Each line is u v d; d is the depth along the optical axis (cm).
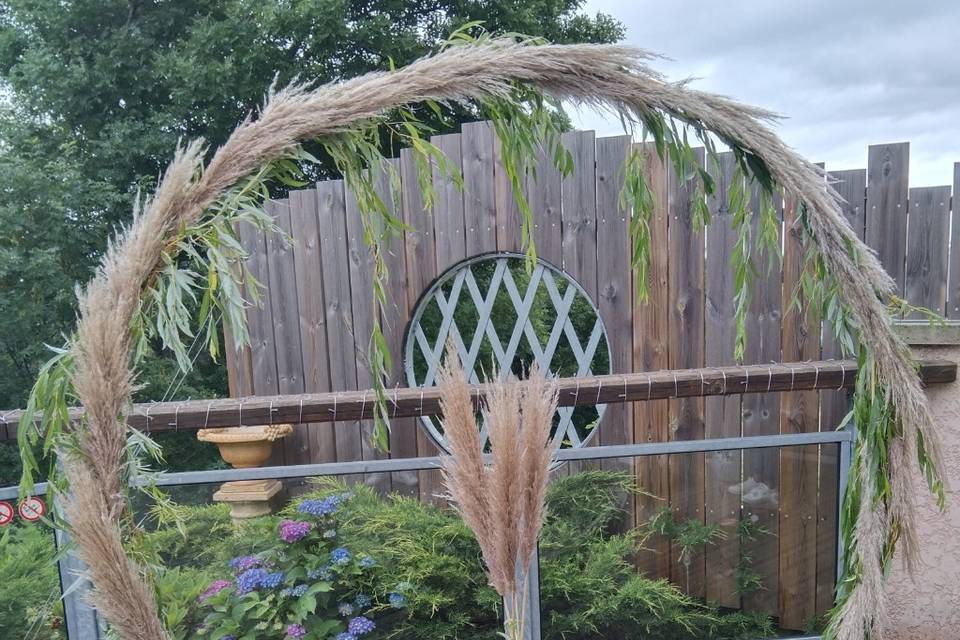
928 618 231
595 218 283
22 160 509
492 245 297
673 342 276
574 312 600
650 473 216
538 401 114
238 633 192
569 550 211
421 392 195
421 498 211
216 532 195
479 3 664
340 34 582
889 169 237
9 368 506
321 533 203
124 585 99
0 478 485
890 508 146
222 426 188
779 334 260
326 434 315
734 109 127
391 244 308
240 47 578
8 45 597
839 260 133
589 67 119
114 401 99
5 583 190
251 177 111
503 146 131
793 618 217
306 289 320
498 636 207
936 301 234
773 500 216
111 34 600
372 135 122
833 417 258
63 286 502
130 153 565
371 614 204
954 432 221
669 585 216
